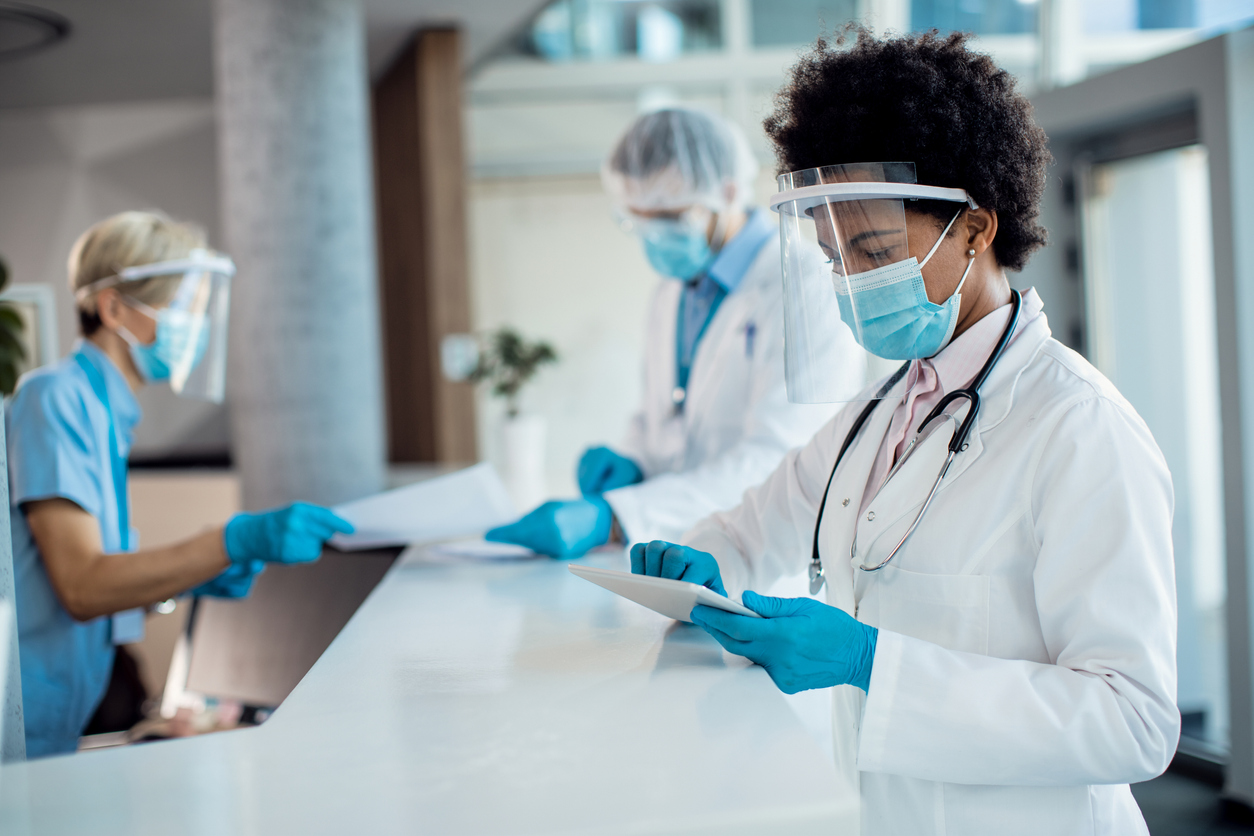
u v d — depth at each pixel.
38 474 1.43
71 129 6.09
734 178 1.90
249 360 3.43
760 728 0.80
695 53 5.61
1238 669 2.46
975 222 0.94
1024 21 3.91
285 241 3.39
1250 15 2.50
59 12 4.40
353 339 3.52
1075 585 0.84
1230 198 2.36
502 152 5.73
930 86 0.91
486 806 0.68
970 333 0.98
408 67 5.33
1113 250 3.07
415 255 5.49
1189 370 3.01
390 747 0.79
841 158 0.94
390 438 6.14
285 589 1.90
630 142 1.89
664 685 0.91
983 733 0.82
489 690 0.91
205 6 4.37
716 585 1.06
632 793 0.69
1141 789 2.72
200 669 1.93
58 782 0.74
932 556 0.94
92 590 1.43
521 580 1.40
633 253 5.79
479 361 5.25
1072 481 0.85
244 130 3.38
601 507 1.59
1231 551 2.45
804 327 0.97
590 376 5.85
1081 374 0.91
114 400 1.60
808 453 1.24
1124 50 3.01
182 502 4.61
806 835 0.67
